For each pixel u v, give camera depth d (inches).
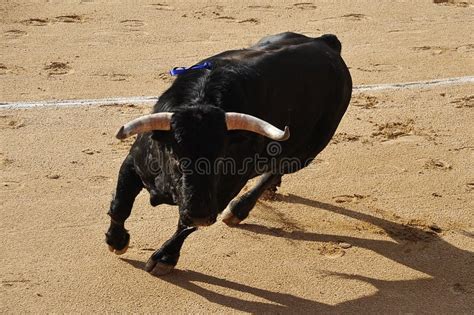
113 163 290.5
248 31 442.3
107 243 228.4
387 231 257.1
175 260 223.9
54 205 259.6
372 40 443.5
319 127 253.0
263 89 216.2
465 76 399.5
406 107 358.6
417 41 445.7
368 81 387.2
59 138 308.3
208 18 459.8
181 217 191.5
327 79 245.6
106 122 324.8
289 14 474.6
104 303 212.5
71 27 436.1
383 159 307.3
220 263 233.6
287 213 264.1
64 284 219.6
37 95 348.5
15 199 261.9
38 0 476.1
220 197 208.7
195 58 400.5
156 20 452.8
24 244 237.1
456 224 263.7
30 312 207.3
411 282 230.7
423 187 287.1
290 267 234.1
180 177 190.4
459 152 318.0
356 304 218.4
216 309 211.8
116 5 474.3
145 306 211.9
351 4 498.0
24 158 290.7
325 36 262.5
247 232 251.1
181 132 187.5
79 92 354.6
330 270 234.1
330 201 273.6
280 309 213.6
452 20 482.0
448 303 221.5
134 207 260.2
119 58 396.2
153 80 371.6
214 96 201.9
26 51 399.5
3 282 218.7
